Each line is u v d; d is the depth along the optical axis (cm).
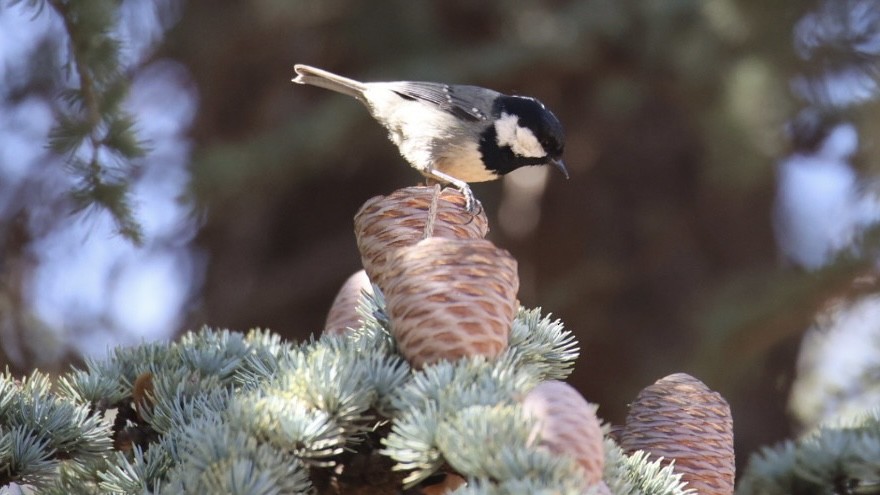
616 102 1420
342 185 1664
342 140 1381
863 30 1194
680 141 1645
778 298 1081
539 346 469
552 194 1644
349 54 1536
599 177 1650
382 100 873
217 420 428
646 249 1616
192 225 1523
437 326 418
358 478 430
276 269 1659
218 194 1328
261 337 558
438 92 853
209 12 1464
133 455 490
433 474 415
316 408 409
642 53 1360
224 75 1545
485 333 419
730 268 1616
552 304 1538
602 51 1391
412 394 394
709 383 1164
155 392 490
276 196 1594
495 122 844
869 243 1020
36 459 465
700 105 1355
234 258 1639
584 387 1562
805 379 1357
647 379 1505
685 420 488
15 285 1151
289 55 1527
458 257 423
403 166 1515
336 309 552
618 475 428
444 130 846
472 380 396
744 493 393
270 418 404
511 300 429
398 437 375
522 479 343
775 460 387
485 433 359
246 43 1496
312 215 1681
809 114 1239
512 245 1644
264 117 1554
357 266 1644
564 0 1495
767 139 1273
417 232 495
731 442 489
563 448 359
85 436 484
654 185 1642
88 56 683
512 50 1402
